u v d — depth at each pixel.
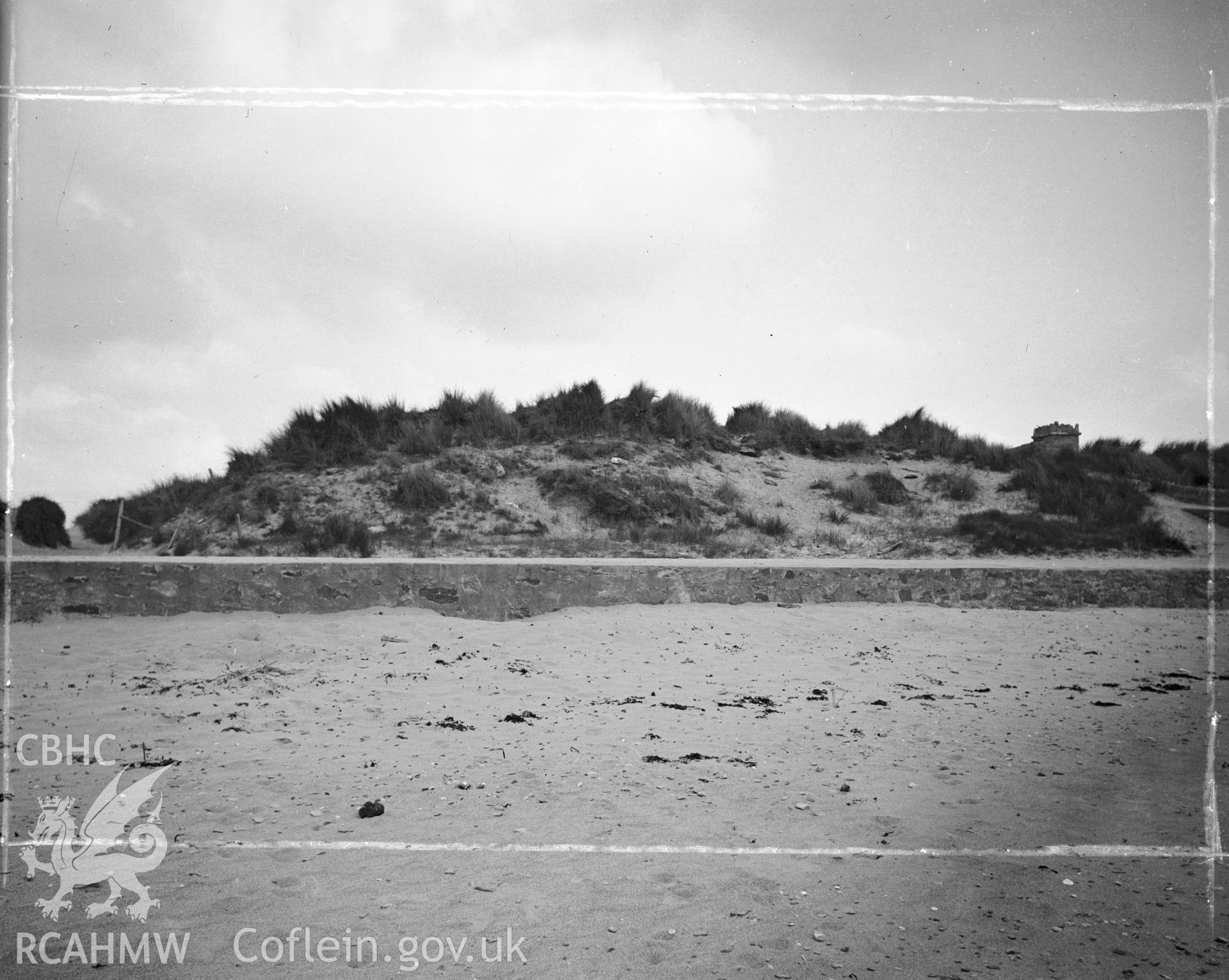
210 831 4.80
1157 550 15.77
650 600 11.60
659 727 6.91
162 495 17.92
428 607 11.11
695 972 3.44
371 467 17.19
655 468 18.19
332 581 11.03
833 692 8.10
